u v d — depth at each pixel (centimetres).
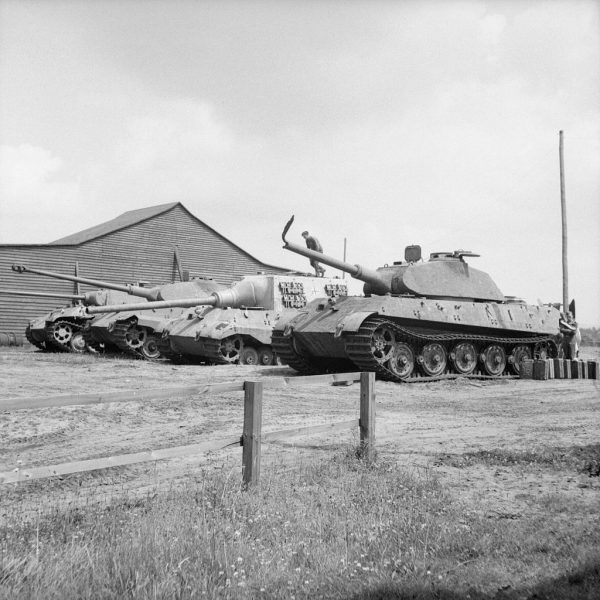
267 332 2791
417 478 823
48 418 1327
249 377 2228
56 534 589
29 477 557
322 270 3155
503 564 541
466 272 2509
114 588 475
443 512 684
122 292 3525
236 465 937
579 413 1471
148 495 705
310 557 544
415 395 1847
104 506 701
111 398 638
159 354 3122
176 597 467
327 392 1858
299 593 483
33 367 2531
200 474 881
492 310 2416
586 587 485
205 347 2698
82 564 502
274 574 507
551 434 1180
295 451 1022
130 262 4412
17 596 445
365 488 761
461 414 1476
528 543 586
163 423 1316
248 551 540
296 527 618
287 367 2608
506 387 2056
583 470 885
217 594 475
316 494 740
